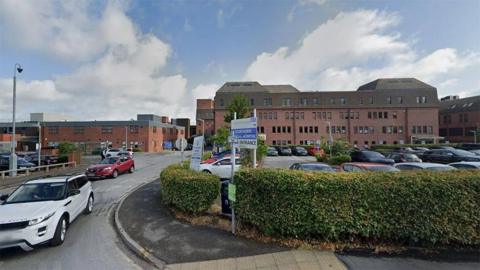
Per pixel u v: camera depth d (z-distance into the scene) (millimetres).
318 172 5254
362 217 4820
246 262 4508
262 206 5305
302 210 4988
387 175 4969
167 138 68188
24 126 55469
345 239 4980
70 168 23562
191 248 5133
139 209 8133
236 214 5789
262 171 5438
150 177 16906
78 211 7199
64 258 5039
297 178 5031
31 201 6035
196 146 9961
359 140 52812
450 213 4648
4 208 5590
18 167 19375
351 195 4879
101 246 5645
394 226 4754
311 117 54094
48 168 21062
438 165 9062
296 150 39688
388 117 52750
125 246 5633
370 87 59156
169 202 7602
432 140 50156
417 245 4805
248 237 5457
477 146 31156
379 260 4379
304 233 5051
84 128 55906
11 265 4754
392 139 52312
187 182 6746
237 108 28188
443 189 4664
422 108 52312
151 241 5566
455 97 66250
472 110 53750
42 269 4605
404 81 56625
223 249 5012
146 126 56906
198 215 6797
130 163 19594
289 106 54469
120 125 56438
